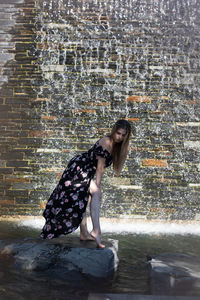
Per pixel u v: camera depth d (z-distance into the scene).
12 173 5.45
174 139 5.57
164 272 2.41
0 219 5.25
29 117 5.66
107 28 6.01
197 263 2.67
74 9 6.09
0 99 5.71
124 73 5.82
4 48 5.91
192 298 1.95
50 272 2.53
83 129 5.63
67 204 2.86
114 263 2.68
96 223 2.82
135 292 2.16
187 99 5.71
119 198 5.34
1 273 2.45
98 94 5.75
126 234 4.30
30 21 6.04
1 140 5.57
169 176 5.43
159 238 4.07
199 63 5.85
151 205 5.32
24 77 5.81
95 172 3.00
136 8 6.11
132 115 5.68
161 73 5.81
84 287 2.23
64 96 5.75
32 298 2.01
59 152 5.54
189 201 5.32
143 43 5.93
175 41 5.95
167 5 6.12
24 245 2.85
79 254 2.66
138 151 5.52
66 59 5.88
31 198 5.38
